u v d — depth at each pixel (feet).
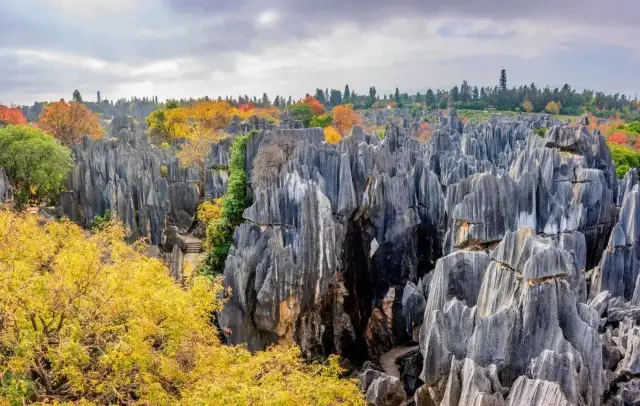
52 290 72.08
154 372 75.82
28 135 219.61
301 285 128.06
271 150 166.71
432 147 249.14
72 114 400.26
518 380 78.95
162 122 442.91
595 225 180.04
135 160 245.45
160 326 78.38
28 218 105.40
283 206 133.08
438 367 91.45
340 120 452.76
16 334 72.95
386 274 163.73
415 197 174.81
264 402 64.44
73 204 208.03
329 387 78.02
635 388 98.99
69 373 68.33
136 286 78.43
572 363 81.76
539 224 151.53
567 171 182.60
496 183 144.66
